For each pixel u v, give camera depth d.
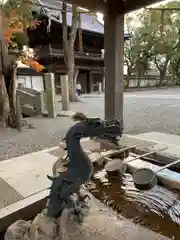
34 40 16.05
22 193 1.97
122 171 2.38
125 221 1.58
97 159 2.62
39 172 2.46
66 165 1.62
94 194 2.00
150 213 1.70
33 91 7.48
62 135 4.57
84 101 11.81
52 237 1.38
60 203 1.50
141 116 6.67
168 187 2.12
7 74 5.54
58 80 17.30
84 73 19.88
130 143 3.29
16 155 3.33
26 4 6.12
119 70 3.23
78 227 1.45
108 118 3.35
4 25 5.25
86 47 19.61
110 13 3.00
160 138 3.82
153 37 20.69
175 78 25.30
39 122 6.12
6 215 1.64
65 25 11.08
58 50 16.73
